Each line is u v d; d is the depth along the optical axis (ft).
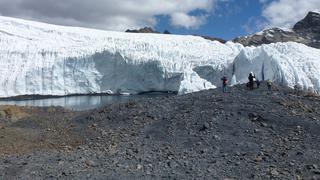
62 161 53.98
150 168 50.21
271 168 48.57
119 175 47.19
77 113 108.88
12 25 293.84
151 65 268.41
